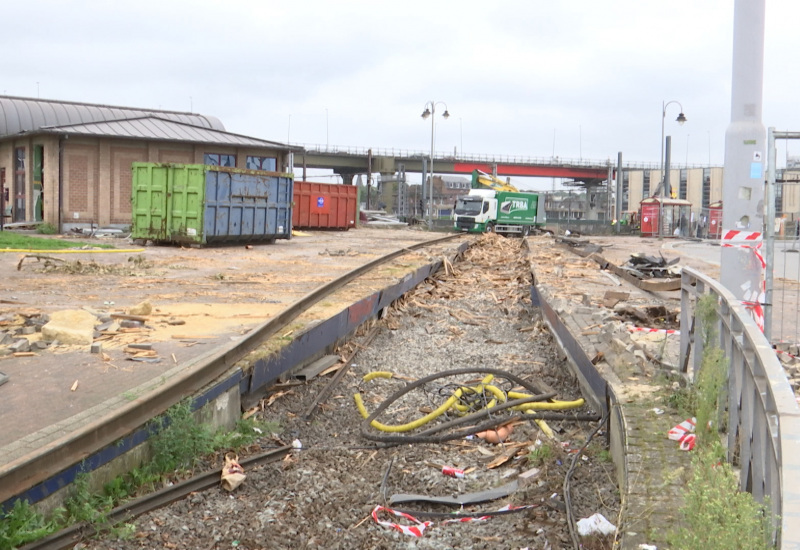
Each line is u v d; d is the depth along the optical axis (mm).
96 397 6309
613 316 11641
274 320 9750
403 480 6527
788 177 8312
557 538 5074
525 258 29000
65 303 11508
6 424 5562
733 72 7535
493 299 18781
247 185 27062
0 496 4371
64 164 34844
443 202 158500
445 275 23469
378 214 74125
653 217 61188
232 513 5547
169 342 8648
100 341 8633
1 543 4246
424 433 7742
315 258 22266
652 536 4133
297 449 7164
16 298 11906
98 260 19531
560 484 6105
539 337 13398
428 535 5312
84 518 4887
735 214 7605
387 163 115688
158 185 25672
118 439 5480
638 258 19516
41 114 46562
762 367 3498
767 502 3191
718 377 5277
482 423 7809
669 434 5652
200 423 6625
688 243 46438
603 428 7379
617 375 7645
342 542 5160
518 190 63406
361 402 8641
